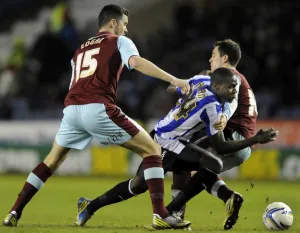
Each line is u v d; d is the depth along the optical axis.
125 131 21.64
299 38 70.56
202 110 22.38
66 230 21.91
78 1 94.06
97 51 22.00
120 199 23.59
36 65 77.75
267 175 57.09
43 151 61.88
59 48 76.44
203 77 23.09
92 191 43.78
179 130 22.92
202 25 74.75
